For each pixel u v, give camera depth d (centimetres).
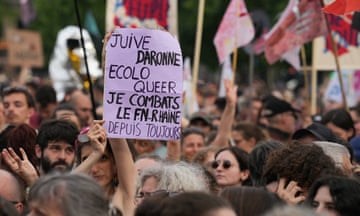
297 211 564
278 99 1461
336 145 932
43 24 3784
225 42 1562
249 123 1370
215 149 1140
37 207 604
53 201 600
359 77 2125
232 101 1227
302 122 1584
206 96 2223
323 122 1275
